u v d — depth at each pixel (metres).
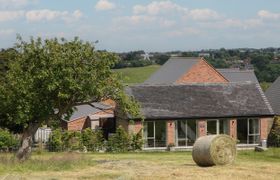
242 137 51.00
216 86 53.25
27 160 24.28
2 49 41.31
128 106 27.88
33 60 26.48
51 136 41.19
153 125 48.03
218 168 21.66
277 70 109.06
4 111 27.39
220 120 50.41
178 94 51.19
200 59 63.84
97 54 27.19
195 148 23.28
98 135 42.53
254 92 53.25
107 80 27.30
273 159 29.06
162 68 73.25
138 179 17.89
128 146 43.00
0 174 19.67
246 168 21.59
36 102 26.36
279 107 55.75
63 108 27.42
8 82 26.97
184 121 49.19
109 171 20.70
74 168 21.91
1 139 38.88
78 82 26.48
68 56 26.41
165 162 25.55
